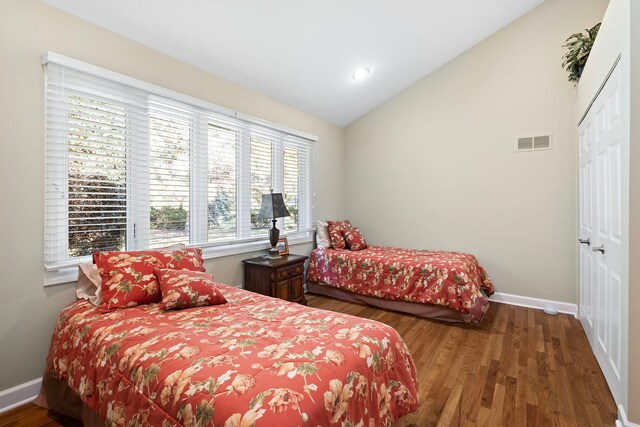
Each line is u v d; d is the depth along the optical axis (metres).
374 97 4.10
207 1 2.09
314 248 4.17
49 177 1.84
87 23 2.00
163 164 2.44
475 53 3.63
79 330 1.52
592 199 2.29
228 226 2.98
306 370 1.08
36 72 1.78
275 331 1.42
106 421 1.20
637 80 1.45
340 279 3.59
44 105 1.82
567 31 3.15
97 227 2.07
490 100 3.56
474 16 3.11
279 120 3.56
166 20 2.15
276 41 2.64
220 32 2.38
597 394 1.81
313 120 4.10
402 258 3.38
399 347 1.46
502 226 3.52
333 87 3.59
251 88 3.19
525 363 2.17
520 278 3.42
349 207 4.66
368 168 4.47
